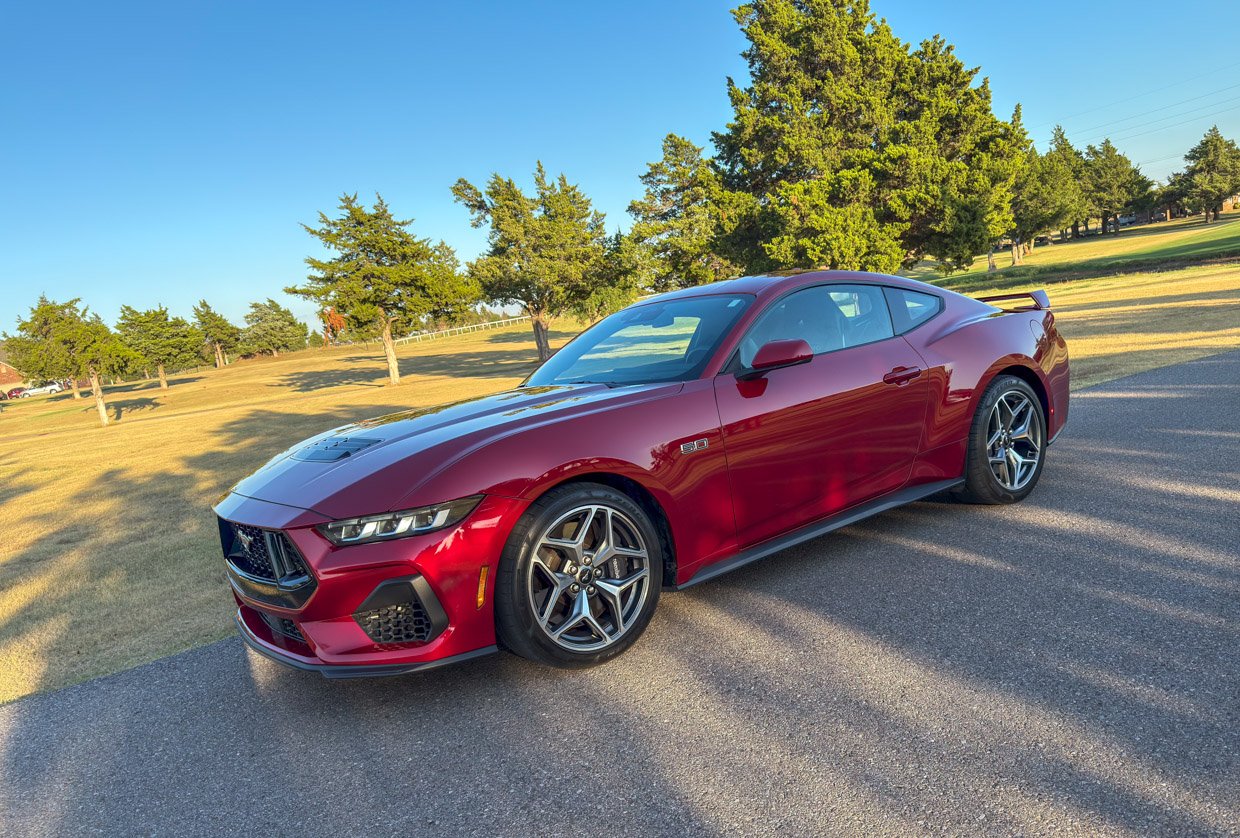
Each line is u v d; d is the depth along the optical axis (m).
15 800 2.36
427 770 2.22
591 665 2.69
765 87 35.28
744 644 2.74
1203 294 16.30
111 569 5.51
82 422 38.47
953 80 34.16
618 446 2.70
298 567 2.46
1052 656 2.39
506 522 2.47
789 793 1.89
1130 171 100.00
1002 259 82.62
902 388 3.50
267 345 127.81
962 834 1.67
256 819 2.09
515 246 37.03
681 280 41.81
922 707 2.20
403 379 39.19
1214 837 1.57
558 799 2.00
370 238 34.59
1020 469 4.00
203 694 2.96
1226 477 3.93
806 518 3.25
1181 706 2.04
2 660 3.69
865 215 29.88
